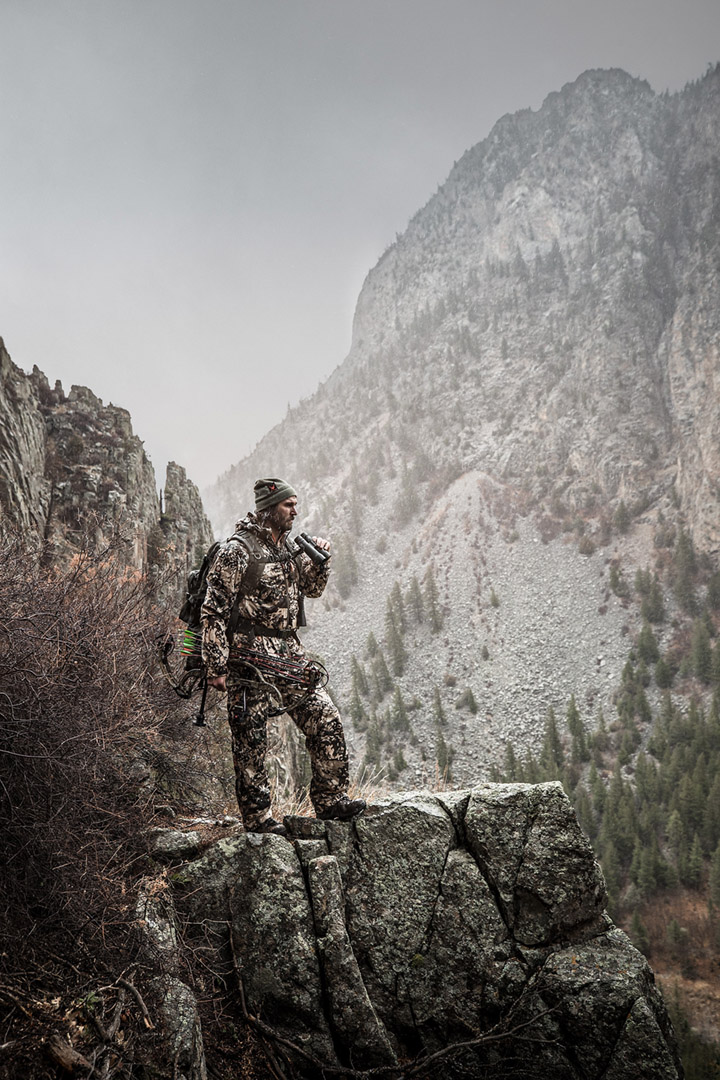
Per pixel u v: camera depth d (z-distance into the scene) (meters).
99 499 12.57
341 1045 3.12
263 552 3.46
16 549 3.94
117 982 2.62
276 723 7.62
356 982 3.17
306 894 3.33
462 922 3.34
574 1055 3.10
